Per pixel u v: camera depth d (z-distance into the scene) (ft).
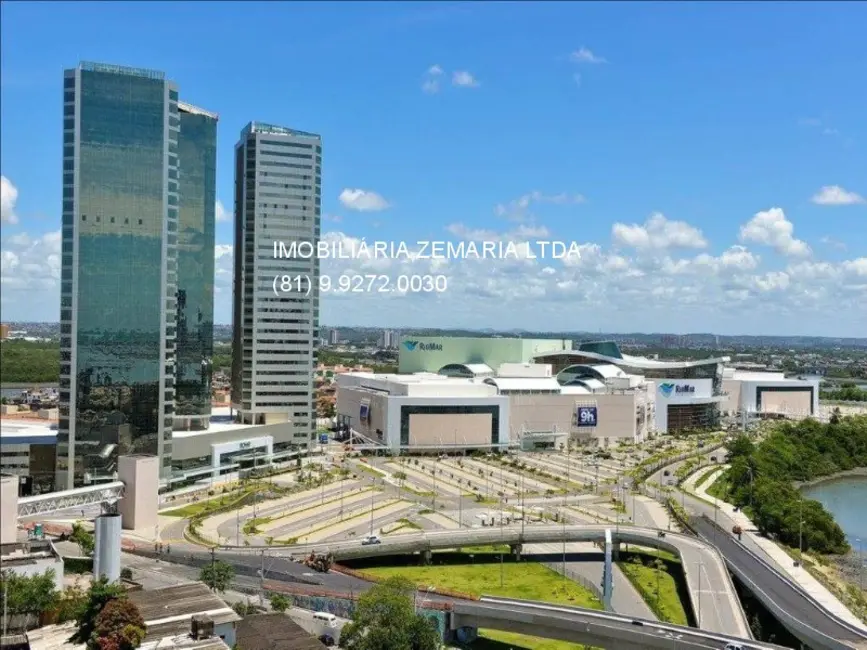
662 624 535.60
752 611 653.71
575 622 541.75
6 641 469.98
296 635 487.61
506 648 567.18
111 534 575.79
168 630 464.65
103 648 433.07
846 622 564.30
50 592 521.24
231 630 473.67
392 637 463.83
